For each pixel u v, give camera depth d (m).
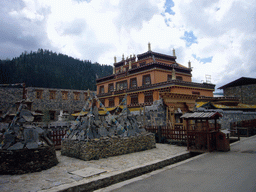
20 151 7.96
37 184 6.47
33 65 115.50
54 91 48.34
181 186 6.03
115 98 36.03
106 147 11.06
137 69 32.50
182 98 26.92
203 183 6.18
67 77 113.06
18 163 7.82
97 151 10.55
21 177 7.30
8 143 8.20
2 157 7.87
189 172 7.51
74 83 102.50
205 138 12.02
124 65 39.41
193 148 12.47
